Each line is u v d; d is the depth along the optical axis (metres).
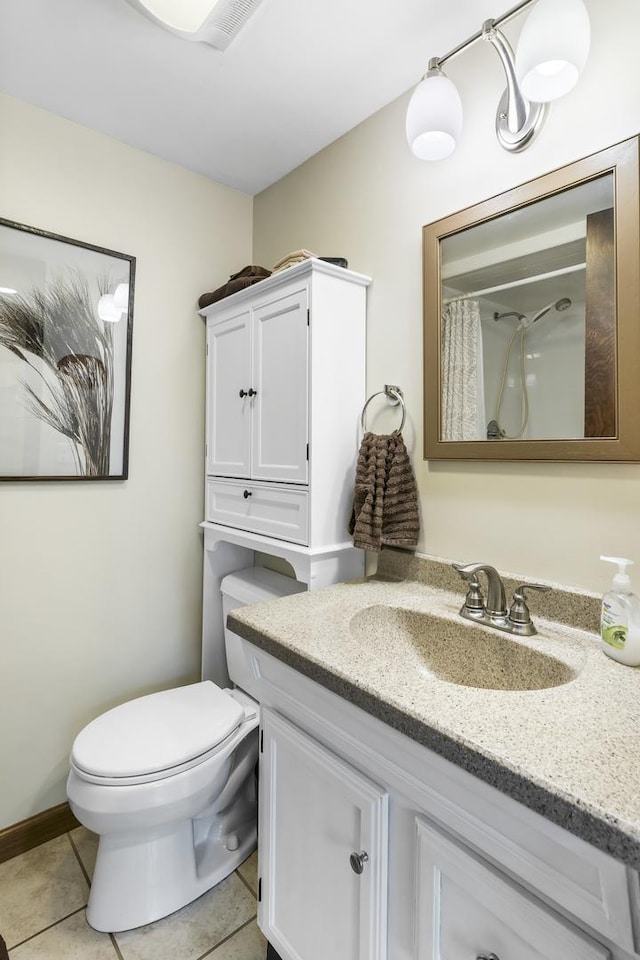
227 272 1.94
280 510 1.48
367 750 0.81
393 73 1.33
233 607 1.78
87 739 1.25
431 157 1.13
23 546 1.48
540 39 0.83
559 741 0.61
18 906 1.29
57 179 1.52
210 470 1.82
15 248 1.43
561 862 0.55
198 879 1.32
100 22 1.17
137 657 1.73
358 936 0.83
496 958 0.63
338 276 1.42
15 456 1.45
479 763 0.60
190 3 1.09
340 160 1.61
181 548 1.84
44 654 1.53
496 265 1.16
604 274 0.98
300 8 1.12
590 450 1.00
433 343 1.29
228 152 1.71
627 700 0.72
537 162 1.08
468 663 1.04
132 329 1.68
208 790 1.24
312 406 1.36
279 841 1.03
